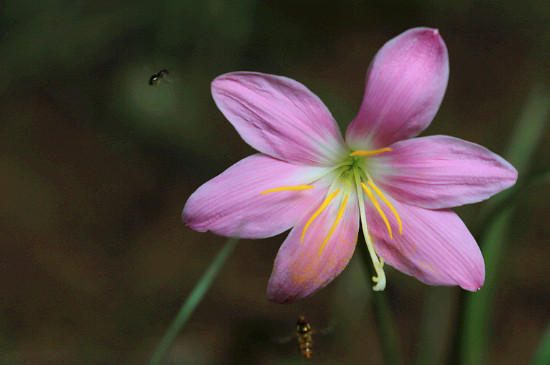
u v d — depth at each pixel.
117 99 0.75
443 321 0.55
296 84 0.45
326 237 0.46
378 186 0.47
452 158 0.46
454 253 0.46
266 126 0.46
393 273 0.63
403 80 0.45
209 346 0.57
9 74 0.75
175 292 0.61
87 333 0.58
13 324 0.57
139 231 0.67
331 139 0.46
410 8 0.88
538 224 0.65
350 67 0.82
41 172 0.69
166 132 0.74
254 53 0.81
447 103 0.78
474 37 0.88
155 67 0.75
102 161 0.72
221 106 0.45
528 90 0.77
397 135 0.46
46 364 0.56
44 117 0.75
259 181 0.46
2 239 0.63
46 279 0.61
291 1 0.84
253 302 0.60
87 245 0.65
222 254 0.46
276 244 0.67
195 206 0.45
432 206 0.46
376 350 0.57
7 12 0.75
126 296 0.61
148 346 0.57
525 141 0.50
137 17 0.75
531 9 0.88
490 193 0.45
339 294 0.57
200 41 0.76
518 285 0.62
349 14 0.87
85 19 0.76
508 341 0.58
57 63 0.76
